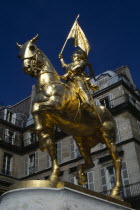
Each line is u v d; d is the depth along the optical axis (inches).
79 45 215.9
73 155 967.6
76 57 204.1
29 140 1173.1
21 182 131.3
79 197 129.1
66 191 124.2
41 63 180.4
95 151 906.1
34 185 128.0
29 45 180.4
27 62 175.8
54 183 130.6
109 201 149.1
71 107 173.2
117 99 997.8
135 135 888.9
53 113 162.9
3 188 1000.9
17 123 1235.2
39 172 1036.5
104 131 196.1
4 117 1197.7
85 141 200.7
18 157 1130.7
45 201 120.6
